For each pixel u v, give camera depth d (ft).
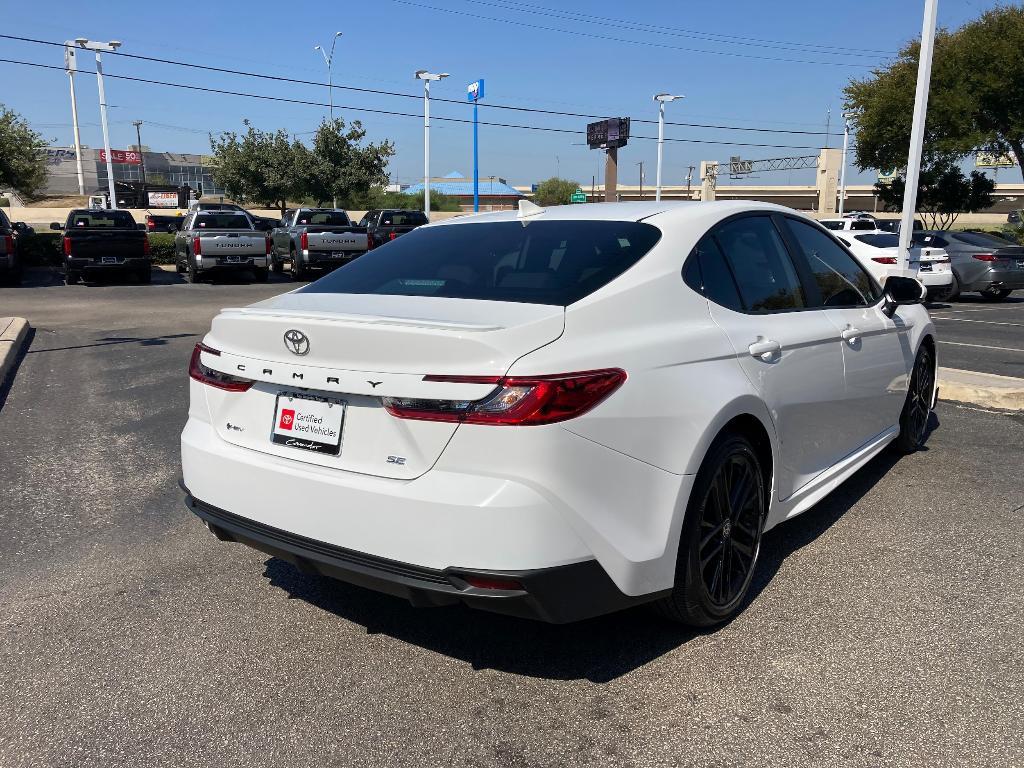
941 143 96.27
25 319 40.68
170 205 197.57
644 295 9.68
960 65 94.17
